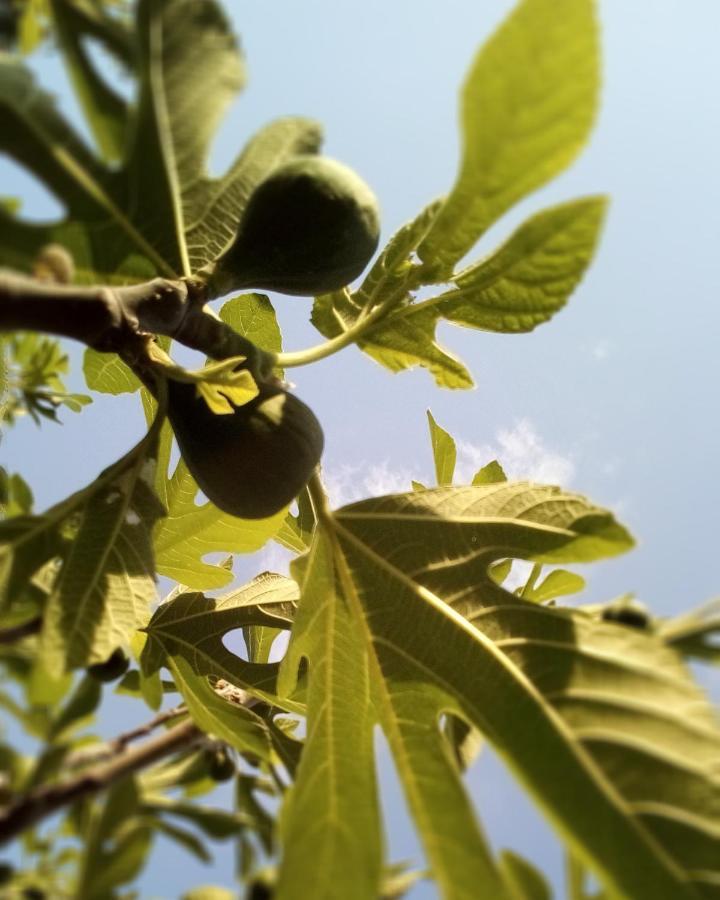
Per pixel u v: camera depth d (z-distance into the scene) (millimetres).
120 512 277
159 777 256
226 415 282
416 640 284
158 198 255
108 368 376
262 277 289
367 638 290
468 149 240
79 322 223
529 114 227
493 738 257
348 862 233
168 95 230
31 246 210
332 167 286
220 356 288
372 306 323
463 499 304
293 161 283
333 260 288
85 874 197
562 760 241
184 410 285
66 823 219
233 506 288
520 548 290
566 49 215
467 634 279
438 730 269
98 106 224
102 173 236
